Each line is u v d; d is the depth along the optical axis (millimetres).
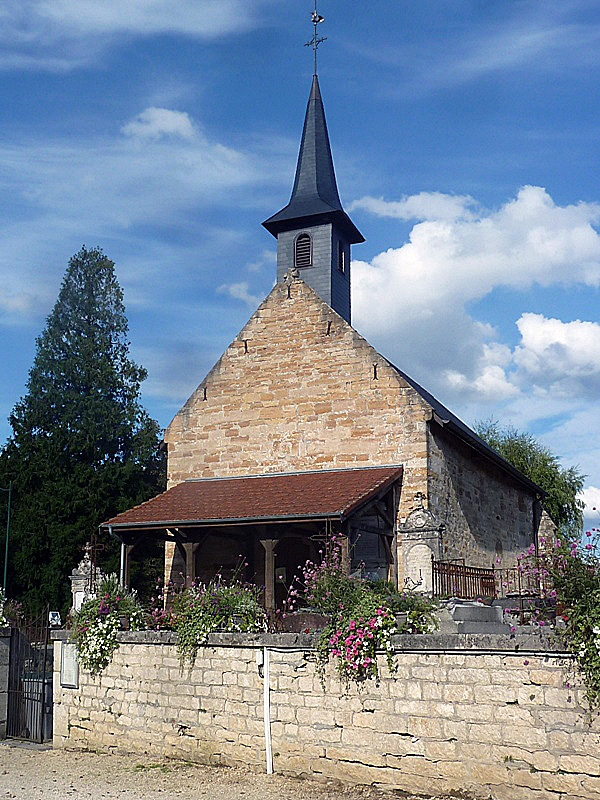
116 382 35781
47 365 35312
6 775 9594
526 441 40188
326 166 25984
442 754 7805
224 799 8195
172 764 9930
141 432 35281
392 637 8273
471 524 20484
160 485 34906
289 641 9141
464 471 20500
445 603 10672
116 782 9102
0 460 33281
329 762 8633
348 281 25047
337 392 19562
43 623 18141
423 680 8023
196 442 20812
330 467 19234
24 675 12422
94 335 36531
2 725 12219
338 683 8664
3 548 31891
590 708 6941
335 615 8977
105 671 11195
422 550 17234
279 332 20594
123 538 18109
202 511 17328
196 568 20000
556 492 38062
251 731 9391
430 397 23141
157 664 10547
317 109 26734
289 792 8352
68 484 32156
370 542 18375
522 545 24750
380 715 8289
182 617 10422
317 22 27984
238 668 9641
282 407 20109
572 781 6988
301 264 23844
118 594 11797
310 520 15609
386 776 8172
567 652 7105
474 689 7668
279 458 19875
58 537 31078
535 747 7227
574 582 7117
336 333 19922
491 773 7461
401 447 18562
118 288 37781
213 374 21078
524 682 7363
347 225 24469
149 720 10523
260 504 17062
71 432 33750
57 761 10438
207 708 9891
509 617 9352
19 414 34625
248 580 19344
